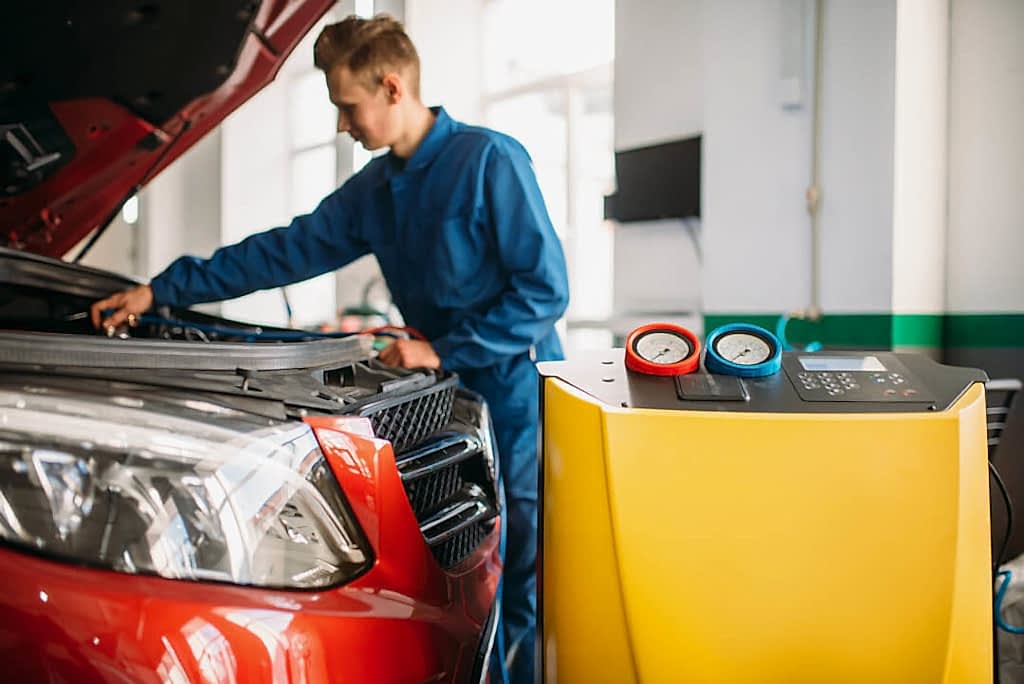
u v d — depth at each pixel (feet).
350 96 4.95
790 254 8.25
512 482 5.30
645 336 3.22
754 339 3.15
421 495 3.47
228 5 4.07
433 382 3.80
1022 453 7.31
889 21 7.40
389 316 13.84
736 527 2.67
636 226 10.11
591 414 2.80
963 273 7.82
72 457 2.31
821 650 2.63
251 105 19.80
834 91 7.82
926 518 2.62
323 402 2.95
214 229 20.03
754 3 8.36
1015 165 7.43
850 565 2.63
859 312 7.72
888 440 2.64
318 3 4.69
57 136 4.73
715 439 2.69
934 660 2.60
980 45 7.61
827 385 2.94
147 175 5.68
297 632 2.39
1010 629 4.75
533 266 5.03
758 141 8.43
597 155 13.09
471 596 3.44
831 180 7.88
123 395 2.52
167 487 2.35
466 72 14.80
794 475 2.65
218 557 2.37
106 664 2.16
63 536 2.25
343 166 17.83
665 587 2.68
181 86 4.73
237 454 2.49
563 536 2.90
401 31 5.04
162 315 5.27
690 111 9.47
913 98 7.52
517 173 5.05
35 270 4.55
